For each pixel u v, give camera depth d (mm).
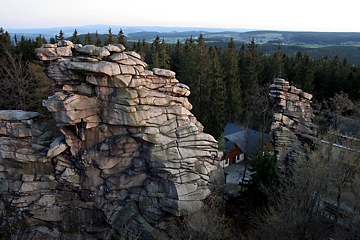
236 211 24250
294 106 27672
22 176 21203
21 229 20812
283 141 27047
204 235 17719
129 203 21578
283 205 18562
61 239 20625
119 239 20656
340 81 54062
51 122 23203
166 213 20703
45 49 19953
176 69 67500
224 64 58281
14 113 22062
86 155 21062
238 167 39938
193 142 21734
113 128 20766
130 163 21516
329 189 20750
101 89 20297
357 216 17922
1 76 43531
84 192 21719
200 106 44000
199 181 21438
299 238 17016
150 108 20922
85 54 20250
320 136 26625
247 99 50219
